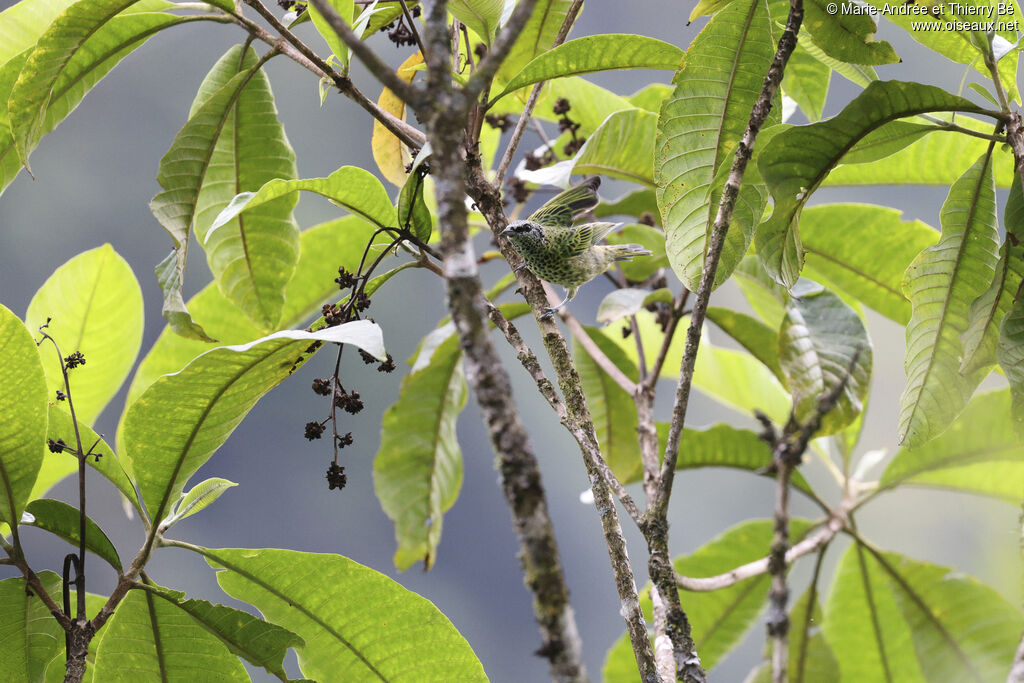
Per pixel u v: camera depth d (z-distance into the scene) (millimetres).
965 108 4066
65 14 4195
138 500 4156
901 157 4414
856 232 4449
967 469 4496
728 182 3992
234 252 4426
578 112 4551
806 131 4062
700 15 4211
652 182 4395
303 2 4258
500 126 4434
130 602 4133
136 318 4426
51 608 4074
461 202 3799
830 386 4324
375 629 4191
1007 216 4121
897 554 4516
